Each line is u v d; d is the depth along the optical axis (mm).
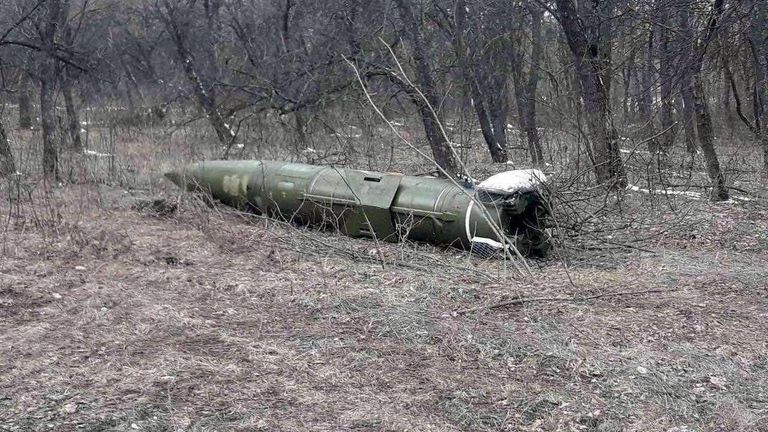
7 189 11953
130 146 15453
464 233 9102
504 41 19688
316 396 5145
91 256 8500
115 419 4684
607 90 14320
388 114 17531
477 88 18359
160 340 6090
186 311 6785
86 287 7383
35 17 15398
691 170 14977
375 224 9828
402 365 5695
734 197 13328
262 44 21562
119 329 6285
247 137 15586
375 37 14141
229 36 24703
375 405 5031
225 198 11461
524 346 6023
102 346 5906
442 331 6309
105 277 7777
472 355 5887
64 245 8820
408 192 9688
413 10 16016
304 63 15031
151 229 10086
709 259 9102
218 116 15906
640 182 14164
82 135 17781
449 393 5246
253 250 9125
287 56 16438
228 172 11445
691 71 13398
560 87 18688
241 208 11359
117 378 5297
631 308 7039
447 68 16000
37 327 6238
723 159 18891
